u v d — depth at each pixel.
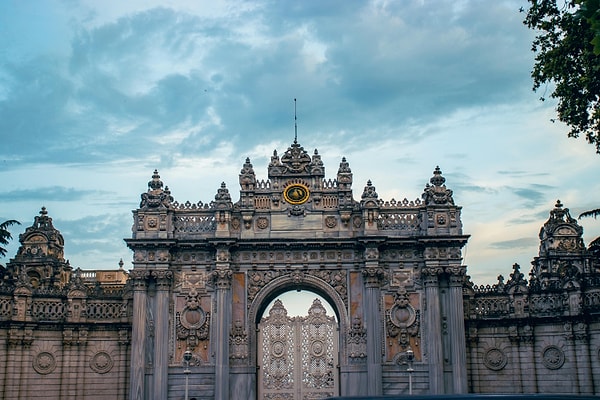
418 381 62.47
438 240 63.56
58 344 64.56
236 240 63.84
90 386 64.25
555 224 81.88
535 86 42.84
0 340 62.69
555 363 62.72
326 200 66.00
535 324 63.91
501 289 66.44
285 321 66.69
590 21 20.31
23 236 79.31
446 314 63.31
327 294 64.44
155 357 62.47
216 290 63.78
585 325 61.41
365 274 63.59
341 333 63.62
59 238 81.75
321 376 65.31
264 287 64.31
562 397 20.33
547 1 41.75
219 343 62.41
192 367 63.03
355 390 62.28
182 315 63.91
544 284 68.81
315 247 64.56
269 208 65.69
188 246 64.50
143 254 64.06
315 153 66.75
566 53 40.41
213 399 62.31
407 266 64.69
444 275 63.69
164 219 64.81
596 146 41.00
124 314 65.56
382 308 63.84
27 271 77.75
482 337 64.88
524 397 20.41
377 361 62.31
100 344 65.12
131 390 61.62
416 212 65.44
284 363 65.75
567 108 41.41
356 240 63.97
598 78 37.88
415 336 63.47
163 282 63.59
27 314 64.06
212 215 65.69
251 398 62.38
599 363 60.56
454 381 61.69
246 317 63.81
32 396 62.88
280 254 64.94
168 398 62.34
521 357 63.91
